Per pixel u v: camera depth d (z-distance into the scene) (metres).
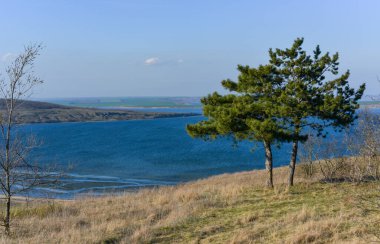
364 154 20.12
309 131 27.52
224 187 24.81
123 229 14.96
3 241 13.09
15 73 13.56
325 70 22.05
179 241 13.40
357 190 19.11
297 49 22.06
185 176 51.72
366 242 10.93
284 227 13.88
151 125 180.88
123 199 23.70
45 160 68.62
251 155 74.81
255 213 16.69
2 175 14.77
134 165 63.19
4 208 21.00
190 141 105.81
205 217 16.66
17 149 14.34
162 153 80.44
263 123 20.80
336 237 11.86
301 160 29.25
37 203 23.91
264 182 27.28
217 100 24.59
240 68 23.61
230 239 12.84
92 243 13.18
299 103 21.31
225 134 24.12
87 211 19.53
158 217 17.16
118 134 133.88
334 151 26.38
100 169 58.12
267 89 22.83
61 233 14.35
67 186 41.81
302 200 18.80
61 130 154.75
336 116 21.28
